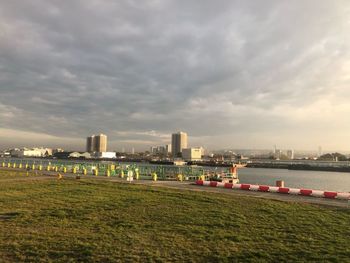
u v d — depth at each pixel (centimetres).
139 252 1264
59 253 1244
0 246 1322
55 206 2208
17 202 2381
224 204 2209
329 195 2736
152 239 1438
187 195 2611
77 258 1197
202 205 2188
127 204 2253
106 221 1777
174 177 5353
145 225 1684
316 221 1750
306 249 1302
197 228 1623
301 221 1752
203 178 5159
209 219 1803
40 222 1753
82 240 1414
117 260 1180
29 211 2041
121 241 1402
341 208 2070
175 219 1809
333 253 1255
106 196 2634
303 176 15450
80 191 2961
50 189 3125
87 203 2311
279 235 1504
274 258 1208
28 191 2992
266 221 1759
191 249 1305
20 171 6150
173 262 1169
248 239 1442
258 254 1245
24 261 1162
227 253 1255
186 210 2033
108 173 5456
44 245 1336
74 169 6262
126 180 4344
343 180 12556
